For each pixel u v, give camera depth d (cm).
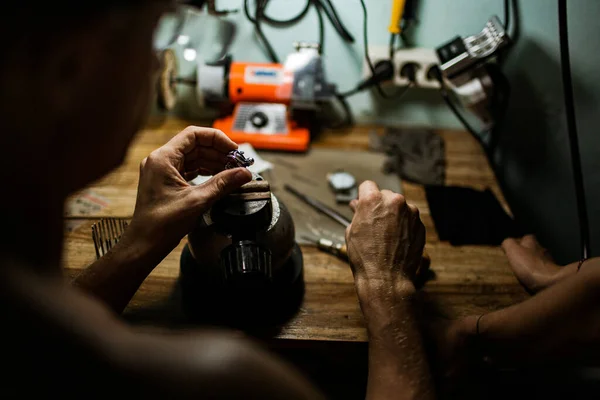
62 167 36
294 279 85
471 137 128
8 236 33
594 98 99
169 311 80
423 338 71
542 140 115
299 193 106
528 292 88
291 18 117
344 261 92
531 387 92
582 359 66
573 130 98
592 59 98
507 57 118
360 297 74
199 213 71
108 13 31
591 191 104
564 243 115
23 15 28
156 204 71
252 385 37
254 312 80
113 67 34
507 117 124
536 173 120
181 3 84
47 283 35
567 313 64
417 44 120
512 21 112
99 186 105
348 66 124
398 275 76
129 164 112
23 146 32
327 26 118
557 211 115
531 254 93
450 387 74
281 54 123
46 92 31
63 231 40
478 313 84
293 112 122
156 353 35
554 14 104
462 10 114
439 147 123
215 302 81
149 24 35
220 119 124
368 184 87
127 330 36
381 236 78
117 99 36
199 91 118
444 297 87
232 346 37
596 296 62
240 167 73
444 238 99
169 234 70
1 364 31
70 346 32
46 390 32
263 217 72
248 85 117
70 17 30
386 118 130
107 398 33
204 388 35
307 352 95
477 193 110
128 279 70
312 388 44
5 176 32
